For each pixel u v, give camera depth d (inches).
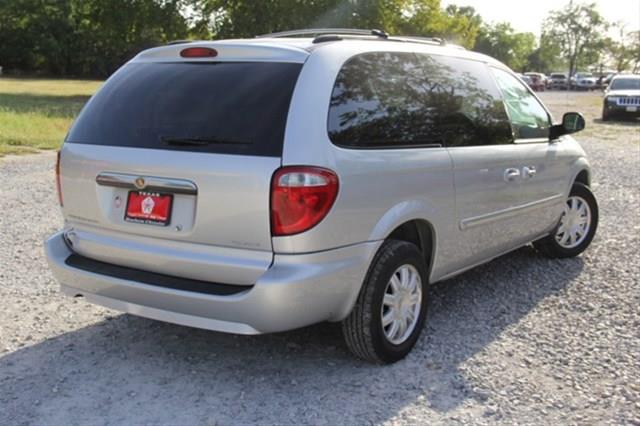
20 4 2493.8
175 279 134.2
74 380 139.7
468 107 169.8
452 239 163.0
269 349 156.1
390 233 141.9
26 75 2571.4
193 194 129.0
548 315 179.6
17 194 346.3
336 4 1264.8
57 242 152.9
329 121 130.2
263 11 1277.1
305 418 125.2
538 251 235.9
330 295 130.0
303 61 133.3
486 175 171.3
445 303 188.5
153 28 1392.7
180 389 136.5
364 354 145.0
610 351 156.2
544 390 136.8
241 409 128.6
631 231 276.4
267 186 122.7
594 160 517.3
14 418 124.1
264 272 124.3
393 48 153.4
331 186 125.8
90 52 2568.9
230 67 138.3
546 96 1838.1
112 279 137.9
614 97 917.2
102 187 141.4
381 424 123.3
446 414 127.0
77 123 151.2
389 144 141.8
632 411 128.6
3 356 150.3
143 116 140.1
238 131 128.0
